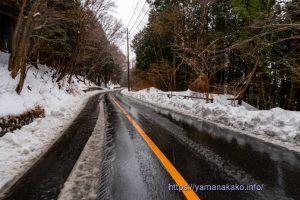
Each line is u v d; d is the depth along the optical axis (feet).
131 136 20.30
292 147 16.39
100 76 239.09
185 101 47.03
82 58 96.68
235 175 11.57
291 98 60.90
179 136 20.16
